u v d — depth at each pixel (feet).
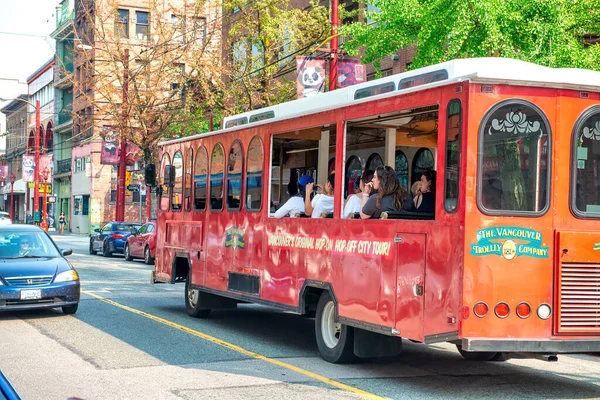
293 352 34.88
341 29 61.36
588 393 27.73
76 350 34.35
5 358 32.35
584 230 26.02
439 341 25.35
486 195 24.98
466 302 24.56
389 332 27.78
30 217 225.56
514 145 25.46
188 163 47.29
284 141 36.99
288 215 35.70
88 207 210.59
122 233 110.93
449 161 25.59
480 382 29.14
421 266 26.35
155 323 43.24
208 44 108.17
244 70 98.58
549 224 25.64
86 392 26.05
